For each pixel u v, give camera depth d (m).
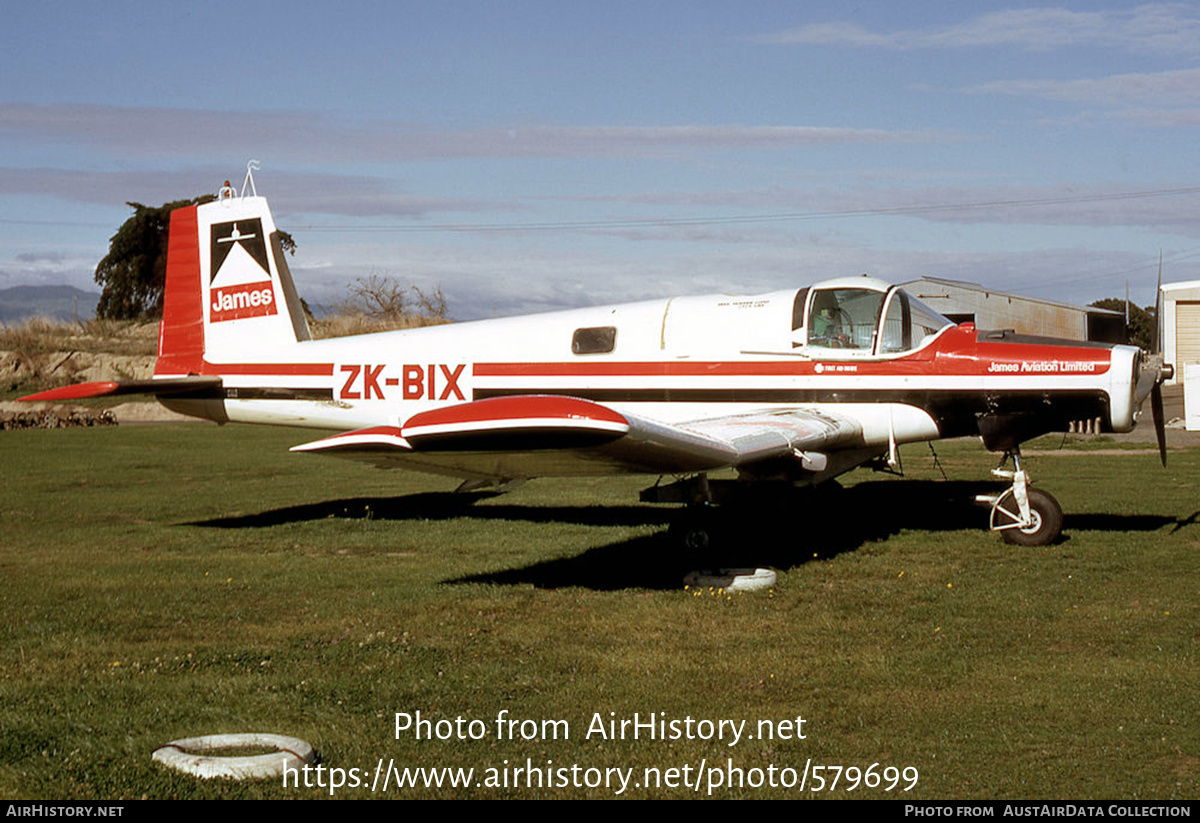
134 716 4.20
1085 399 7.62
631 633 5.46
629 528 8.98
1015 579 6.69
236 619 5.86
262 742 3.87
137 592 6.58
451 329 9.53
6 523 9.70
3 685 4.60
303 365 9.82
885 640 5.29
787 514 8.98
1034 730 4.02
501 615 5.88
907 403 8.08
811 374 8.29
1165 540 8.02
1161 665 4.79
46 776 3.59
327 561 7.64
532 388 9.06
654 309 8.87
